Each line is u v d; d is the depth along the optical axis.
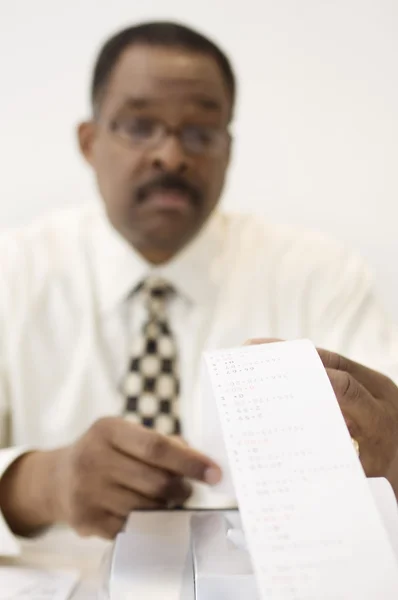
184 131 0.62
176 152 0.60
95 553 0.45
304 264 0.80
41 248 0.79
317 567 0.19
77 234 0.81
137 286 0.73
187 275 0.73
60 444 0.71
